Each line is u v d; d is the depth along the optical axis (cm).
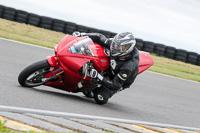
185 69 3250
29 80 1066
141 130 905
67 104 996
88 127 781
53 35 3297
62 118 810
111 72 1159
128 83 1204
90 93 1256
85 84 1129
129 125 937
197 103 1753
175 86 2133
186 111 1469
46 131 652
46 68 1077
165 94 1780
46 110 849
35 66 1028
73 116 866
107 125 861
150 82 2033
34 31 3172
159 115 1245
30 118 726
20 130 617
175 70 3016
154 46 3794
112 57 1128
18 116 716
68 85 1104
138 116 1126
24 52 1944
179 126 1122
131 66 1123
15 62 1557
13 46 2031
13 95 916
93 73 1080
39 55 2008
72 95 1219
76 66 1038
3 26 2895
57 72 1047
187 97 1861
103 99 1151
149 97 1581
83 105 1055
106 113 1033
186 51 3828
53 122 742
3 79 1109
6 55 1673
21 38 2534
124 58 1118
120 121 967
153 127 995
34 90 1060
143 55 1334
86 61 1062
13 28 2962
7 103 815
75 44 1077
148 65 1295
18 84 1089
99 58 1108
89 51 1089
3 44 1991
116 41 1083
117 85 1121
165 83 2145
